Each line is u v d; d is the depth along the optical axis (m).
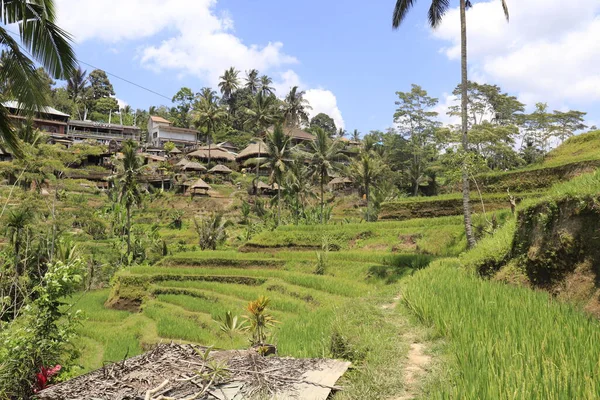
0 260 14.73
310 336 10.00
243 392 4.70
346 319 9.07
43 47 10.40
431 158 67.12
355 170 42.66
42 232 20.97
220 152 70.19
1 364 5.93
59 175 25.52
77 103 80.69
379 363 6.05
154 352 5.81
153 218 52.31
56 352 6.63
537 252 9.77
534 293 8.29
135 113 96.00
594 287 8.02
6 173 22.66
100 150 26.28
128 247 35.69
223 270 26.62
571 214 9.02
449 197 29.50
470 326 6.42
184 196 57.16
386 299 11.84
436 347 6.59
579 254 8.66
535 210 10.38
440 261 16.73
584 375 4.00
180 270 27.34
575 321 6.05
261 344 7.20
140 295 25.23
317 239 28.97
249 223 45.56
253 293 21.66
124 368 5.28
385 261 21.98
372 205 44.16
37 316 6.61
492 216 21.45
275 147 43.84
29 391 5.87
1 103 11.05
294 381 5.09
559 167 25.47
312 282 21.02
